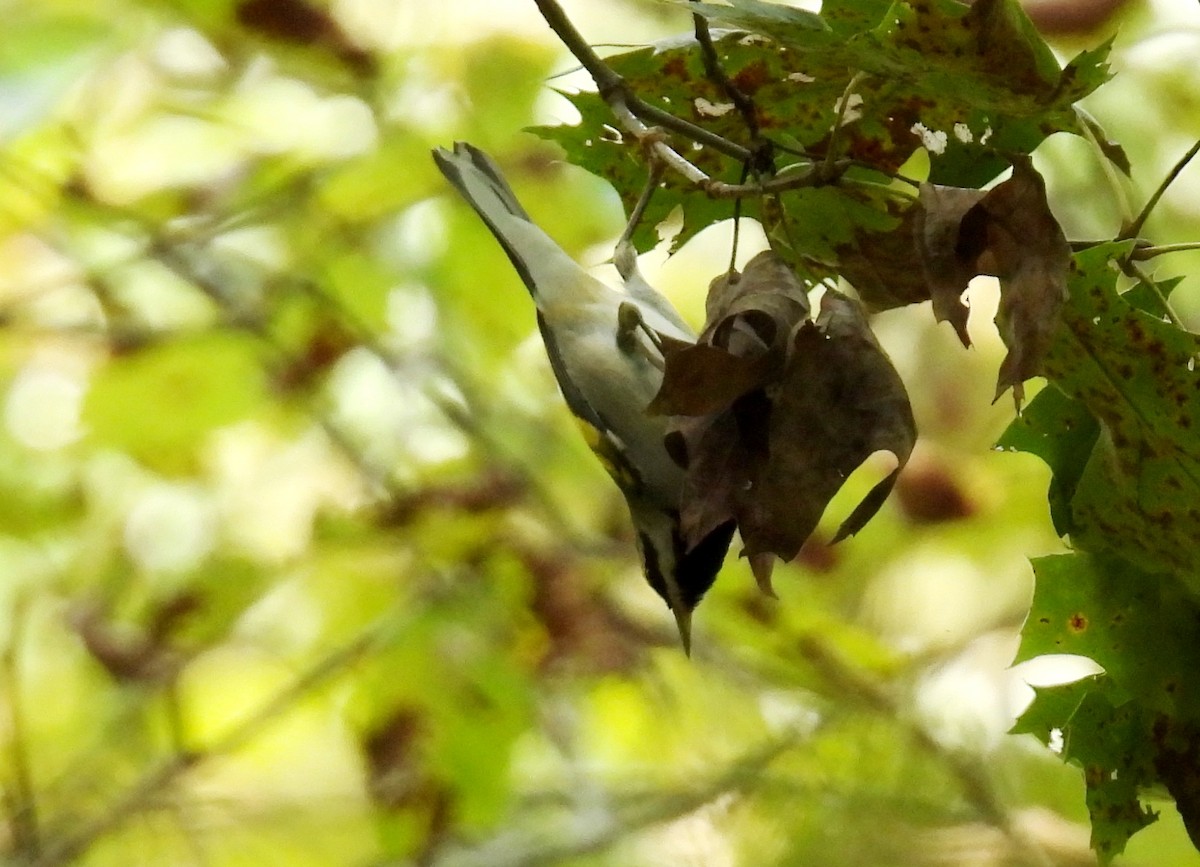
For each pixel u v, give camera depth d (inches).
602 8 424.5
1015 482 434.3
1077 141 406.6
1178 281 178.2
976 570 434.0
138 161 406.0
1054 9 354.9
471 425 409.1
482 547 375.2
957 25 160.7
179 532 438.0
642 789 417.7
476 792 386.3
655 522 253.6
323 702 414.0
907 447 160.9
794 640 374.9
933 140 195.0
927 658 388.2
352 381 442.3
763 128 202.1
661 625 385.1
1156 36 370.9
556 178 416.8
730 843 389.1
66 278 403.9
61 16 398.9
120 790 430.3
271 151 405.4
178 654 403.2
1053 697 197.2
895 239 187.3
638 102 186.1
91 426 410.9
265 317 419.5
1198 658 188.7
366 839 466.6
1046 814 402.3
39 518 437.4
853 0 186.7
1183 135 404.2
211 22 374.3
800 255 187.9
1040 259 156.6
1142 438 176.2
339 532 379.9
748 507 163.5
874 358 163.3
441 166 267.4
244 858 463.8
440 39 404.8
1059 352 174.1
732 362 159.5
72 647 447.2
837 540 163.6
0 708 441.1
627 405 251.4
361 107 407.5
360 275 434.3
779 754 394.6
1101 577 189.8
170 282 443.5
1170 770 191.3
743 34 190.9
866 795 385.4
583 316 258.2
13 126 393.4
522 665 375.2
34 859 388.5
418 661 385.1
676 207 215.5
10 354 426.3
